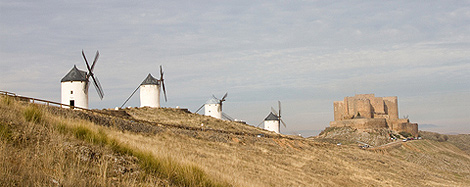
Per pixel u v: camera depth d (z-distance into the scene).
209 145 45.41
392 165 70.75
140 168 15.89
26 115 17.31
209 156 35.78
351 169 54.06
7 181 10.30
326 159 58.41
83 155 14.41
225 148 46.06
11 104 19.09
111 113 56.44
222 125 74.31
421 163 106.62
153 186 14.05
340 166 54.41
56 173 11.91
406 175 61.94
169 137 42.59
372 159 71.75
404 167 72.38
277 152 54.50
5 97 20.03
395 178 55.47
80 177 12.21
